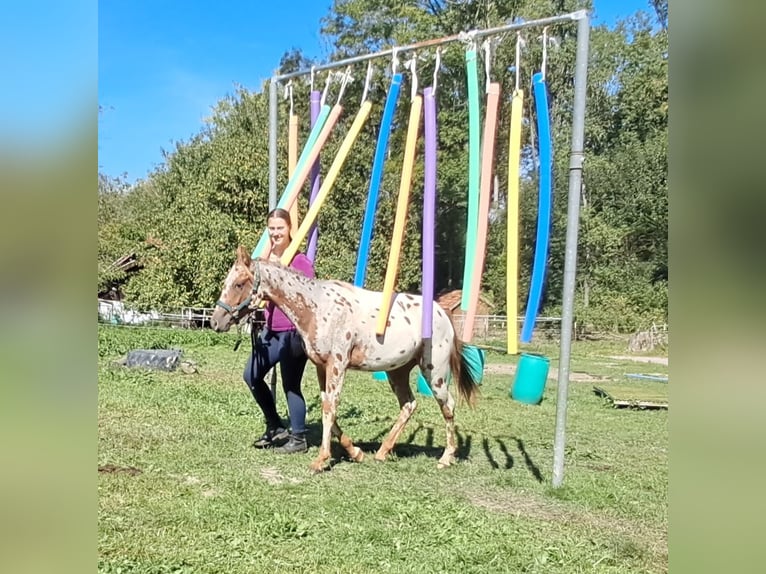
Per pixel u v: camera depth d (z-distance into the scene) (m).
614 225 24.33
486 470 4.88
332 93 12.05
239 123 25.75
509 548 3.29
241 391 8.27
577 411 8.37
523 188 18.62
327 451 4.64
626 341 21.36
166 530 3.31
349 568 2.99
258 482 4.25
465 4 20.61
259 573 2.89
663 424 7.61
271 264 4.49
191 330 18.14
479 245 4.29
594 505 4.12
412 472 4.73
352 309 4.67
